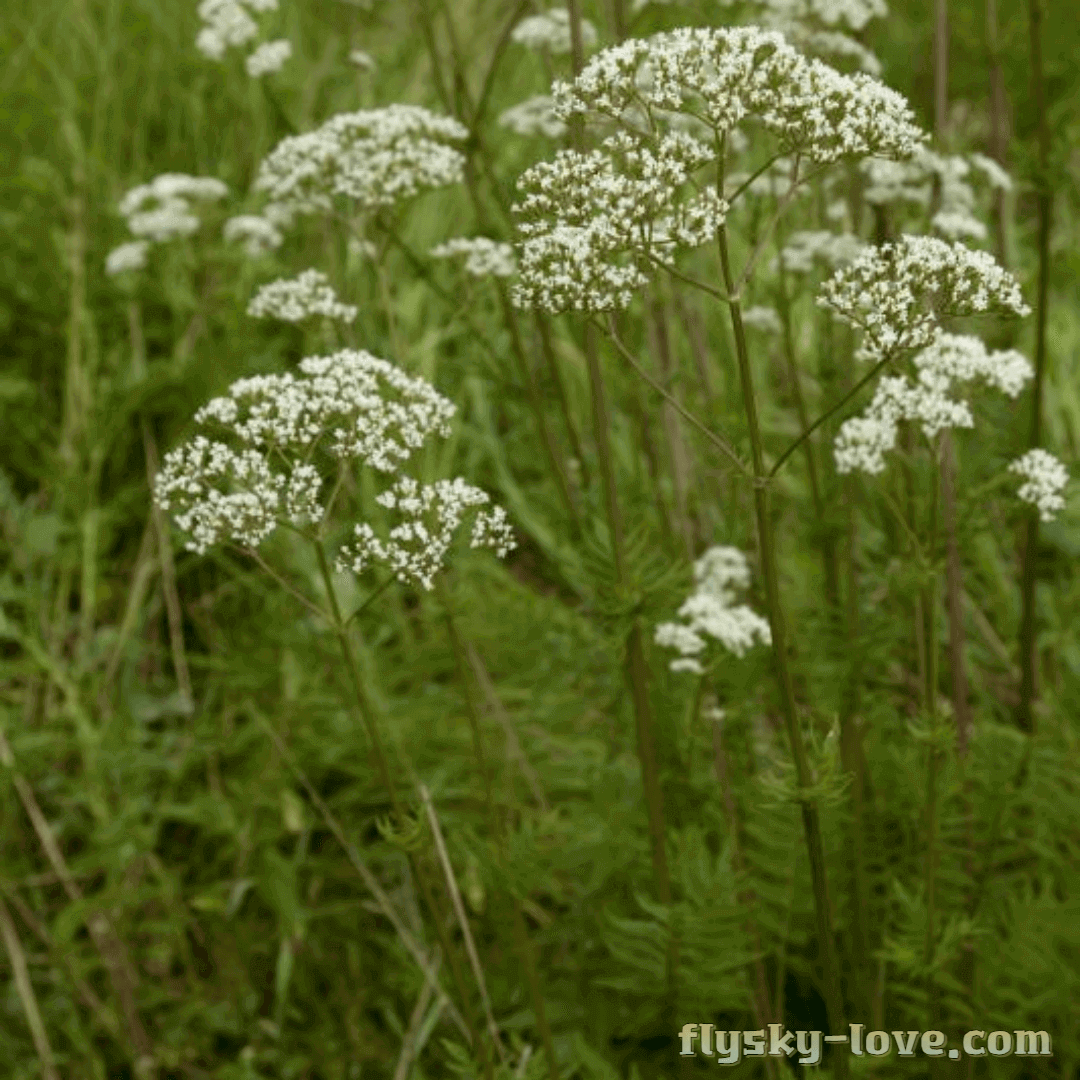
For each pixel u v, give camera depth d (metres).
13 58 7.77
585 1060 3.96
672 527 5.53
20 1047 4.65
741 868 4.18
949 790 4.14
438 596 3.74
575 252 2.75
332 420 3.14
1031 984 4.07
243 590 6.01
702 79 2.74
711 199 2.68
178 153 7.63
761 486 2.77
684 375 5.00
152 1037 4.75
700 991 3.96
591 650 5.25
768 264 5.78
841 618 4.71
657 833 3.91
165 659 5.93
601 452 3.67
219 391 5.95
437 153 4.15
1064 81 7.07
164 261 6.79
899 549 4.32
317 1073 4.71
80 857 4.86
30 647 5.30
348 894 5.17
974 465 4.48
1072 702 5.06
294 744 5.34
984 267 2.80
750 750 4.72
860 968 4.20
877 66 4.55
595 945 4.63
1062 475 3.68
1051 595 5.71
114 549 6.33
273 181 4.22
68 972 4.66
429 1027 4.45
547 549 6.16
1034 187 4.68
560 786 5.26
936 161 4.47
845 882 4.39
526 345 5.65
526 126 4.83
